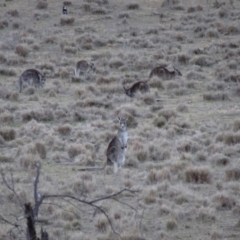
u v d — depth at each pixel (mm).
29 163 91625
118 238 67062
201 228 71875
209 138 105688
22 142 103375
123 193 80438
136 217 73625
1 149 100500
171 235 69750
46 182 84625
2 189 81438
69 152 96625
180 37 187625
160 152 96688
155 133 108875
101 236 67812
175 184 84562
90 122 115812
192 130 110688
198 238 69250
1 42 179500
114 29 195750
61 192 80500
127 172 88562
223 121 117750
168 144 102625
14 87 141500
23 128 109688
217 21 199000
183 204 77688
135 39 184875
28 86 138625
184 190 81062
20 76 138875
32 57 169750
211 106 128250
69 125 109625
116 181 85750
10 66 161125
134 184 84125
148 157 95750
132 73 154125
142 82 134750
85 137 106438
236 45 178625
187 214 74875
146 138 106438
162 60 165000
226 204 77625
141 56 169375
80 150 96938
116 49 178250
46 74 153250
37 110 119438
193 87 142000
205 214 74375
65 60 165250
